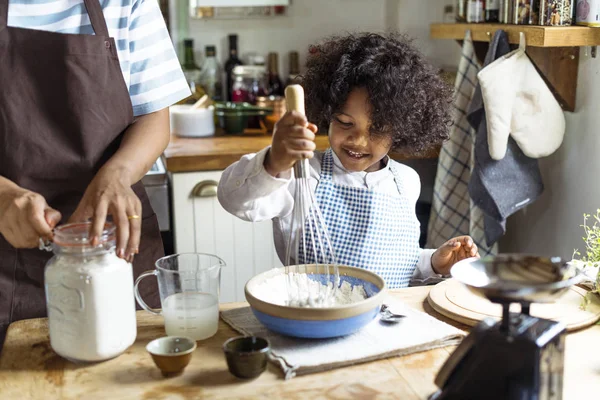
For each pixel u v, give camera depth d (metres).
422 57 1.60
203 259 1.23
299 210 1.21
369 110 1.42
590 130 2.07
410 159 2.57
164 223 2.37
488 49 2.23
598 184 2.04
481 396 0.87
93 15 1.33
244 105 2.72
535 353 0.84
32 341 1.14
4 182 1.14
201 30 2.98
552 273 0.97
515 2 2.08
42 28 1.33
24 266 1.36
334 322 1.06
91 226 1.05
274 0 2.91
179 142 2.57
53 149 1.33
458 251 1.55
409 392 0.98
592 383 0.99
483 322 0.91
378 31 3.08
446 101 1.63
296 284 1.23
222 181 1.37
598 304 1.26
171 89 1.44
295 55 2.99
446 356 1.08
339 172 1.55
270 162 1.20
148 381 1.00
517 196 2.16
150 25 1.42
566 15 1.94
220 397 0.96
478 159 2.13
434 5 2.95
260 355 0.99
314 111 1.55
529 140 2.07
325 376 1.02
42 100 1.32
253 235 2.46
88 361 1.05
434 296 1.29
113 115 1.36
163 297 1.17
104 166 1.20
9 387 0.99
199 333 1.13
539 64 2.06
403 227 1.57
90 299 1.03
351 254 1.51
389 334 1.12
